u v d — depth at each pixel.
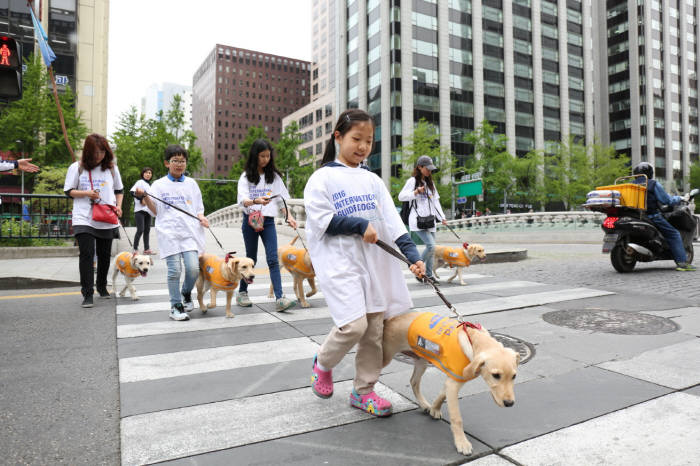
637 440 2.10
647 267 8.65
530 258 11.23
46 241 10.52
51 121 30.30
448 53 49.19
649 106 67.75
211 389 2.81
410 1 47.34
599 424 2.27
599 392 2.69
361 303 2.20
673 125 70.56
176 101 41.00
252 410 2.50
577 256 11.55
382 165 47.31
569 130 56.47
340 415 2.42
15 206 10.14
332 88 97.19
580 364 3.21
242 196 5.14
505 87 52.44
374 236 2.15
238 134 133.12
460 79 49.94
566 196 46.22
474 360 1.88
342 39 54.41
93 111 48.09
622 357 3.34
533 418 2.36
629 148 69.31
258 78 136.00
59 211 10.55
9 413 2.47
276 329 4.28
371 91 49.56
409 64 47.00
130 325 4.44
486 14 51.66
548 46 55.66
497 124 51.78
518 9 53.69
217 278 4.68
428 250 7.10
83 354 3.52
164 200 4.74
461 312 4.89
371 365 2.40
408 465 1.91
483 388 2.80
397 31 46.56
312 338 3.96
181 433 2.23
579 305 5.23
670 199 7.89
